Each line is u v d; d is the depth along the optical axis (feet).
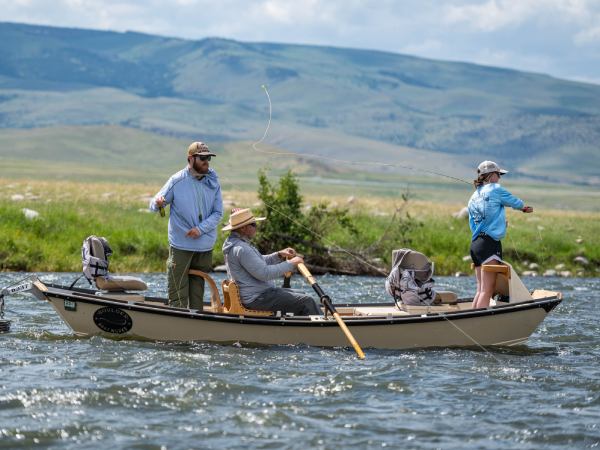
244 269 108.17
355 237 222.48
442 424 77.56
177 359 96.78
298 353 103.14
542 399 86.12
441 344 109.50
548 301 110.42
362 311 118.11
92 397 81.51
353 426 76.23
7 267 186.09
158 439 71.51
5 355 96.68
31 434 71.67
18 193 330.75
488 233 112.78
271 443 71.41
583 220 341.21
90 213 247.29
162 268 199.62
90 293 109.70
